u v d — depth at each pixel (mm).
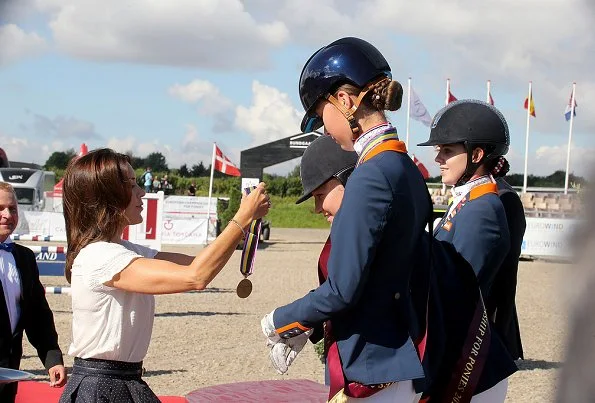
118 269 2828
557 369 7633
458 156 3830
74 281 2900
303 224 44375
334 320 2801
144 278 2803
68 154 48469
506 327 4078
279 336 2797
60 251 10180
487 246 3543
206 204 26953
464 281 3113
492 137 3805
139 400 2883
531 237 21391
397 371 2734
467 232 3549
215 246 2809
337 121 2881
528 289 15039
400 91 2824
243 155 29938
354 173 2775
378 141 2822
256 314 11164
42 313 4312
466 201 3705
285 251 23828
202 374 7453
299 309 2734
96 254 2879
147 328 2961
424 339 2824
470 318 3078
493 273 3600
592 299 6289
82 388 2855
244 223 2844
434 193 25453
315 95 2900
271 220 44625
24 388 6082
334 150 3113
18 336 4199
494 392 3238
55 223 22672
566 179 31328
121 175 2990
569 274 6512
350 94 2846
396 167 2760
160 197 11844
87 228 2969
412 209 2764
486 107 3883
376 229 2676
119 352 2877
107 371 2875
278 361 2844
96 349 2869
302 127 3084
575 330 6164
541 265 20016
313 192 3186
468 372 3043
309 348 8820
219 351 8547
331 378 2801
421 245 2902
